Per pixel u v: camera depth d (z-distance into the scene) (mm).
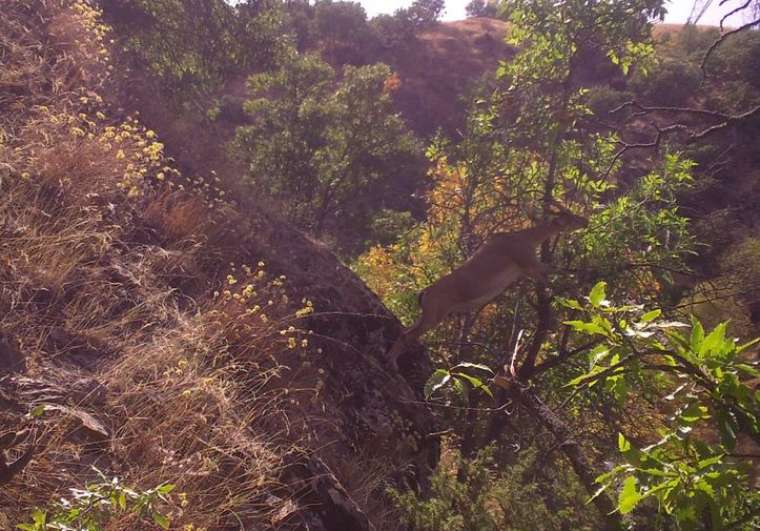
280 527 4715
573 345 11195
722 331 2533
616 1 10016
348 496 5430
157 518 3100
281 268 8406
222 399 5012
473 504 5035
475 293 8023
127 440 4543
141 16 16047
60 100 8039
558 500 5156
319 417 6277
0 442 2754
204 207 8305
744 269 12141
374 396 7414
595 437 8633
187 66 16891
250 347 6160
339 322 8148
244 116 41188
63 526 2910
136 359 5152
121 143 7715
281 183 26203
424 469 7227
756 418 2479
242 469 4871
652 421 8578
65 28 9859
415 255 12734
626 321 2764
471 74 65000
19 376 4633
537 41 10742
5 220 5629
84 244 6160
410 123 57938
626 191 11141
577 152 11039
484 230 12086
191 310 6453
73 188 6559
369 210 27609
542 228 8125
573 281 9938
